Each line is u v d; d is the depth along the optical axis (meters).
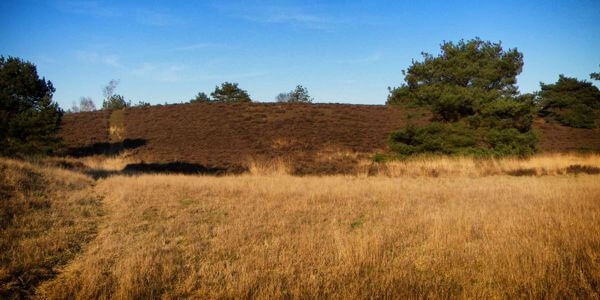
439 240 6.83
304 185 14.91
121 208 9.98
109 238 7.07
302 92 69.88
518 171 19.73
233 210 10.02
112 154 31.67
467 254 6.11
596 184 14.23
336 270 5.52
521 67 26.73
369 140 35.97
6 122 23.42
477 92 25.44
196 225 8.35
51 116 24.97
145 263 5.55
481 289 4.89
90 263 5.66
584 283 4.96
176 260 6.00
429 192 13.06
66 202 9.95
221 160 28.44
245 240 7.07
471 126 25.36
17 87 24.33
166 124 41.69
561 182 15.32
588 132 41.28
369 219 9.05
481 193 12.62
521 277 5.11
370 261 5.80
